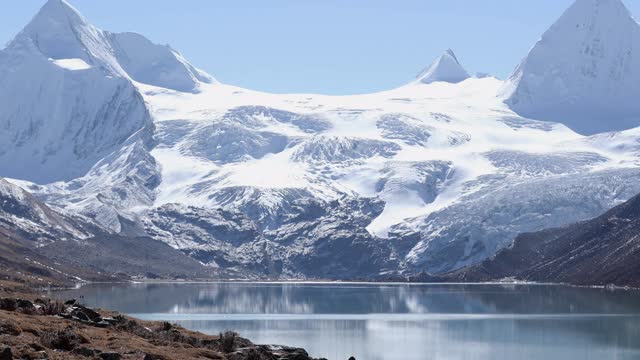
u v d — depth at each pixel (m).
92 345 129.62
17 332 128.38
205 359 133.62
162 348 137.38
